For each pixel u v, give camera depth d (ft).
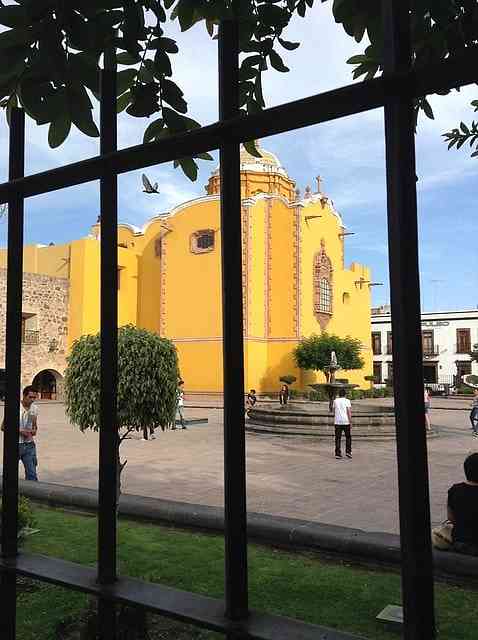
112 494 5.18
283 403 85.30
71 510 21.15
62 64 6.94
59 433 53.42
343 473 32.68
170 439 49.62
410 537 3.65
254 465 35.63
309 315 116.88
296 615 12.08
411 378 3.73
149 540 17.24
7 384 5.96
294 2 9.08
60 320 112.68
